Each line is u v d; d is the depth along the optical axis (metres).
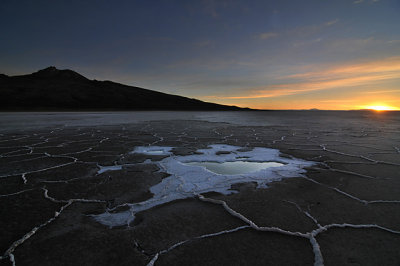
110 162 3.46
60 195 2.22
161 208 1.96
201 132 7.32
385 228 1.63
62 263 1.27
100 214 1.85
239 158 3.81
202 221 1.74
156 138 5.91
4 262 1.27
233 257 1.32
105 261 1.29
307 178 2.73
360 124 11.87
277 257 1.32
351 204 2.02
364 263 1.27
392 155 3.95
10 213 1.85
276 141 5.50
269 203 2.04
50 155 3.88
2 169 3.06
